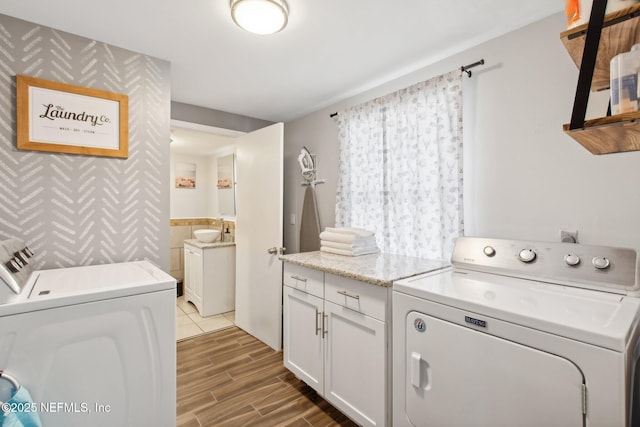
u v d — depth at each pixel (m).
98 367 1.11
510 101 1.62
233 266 3.58
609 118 0.82
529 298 1.11
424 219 1.94
